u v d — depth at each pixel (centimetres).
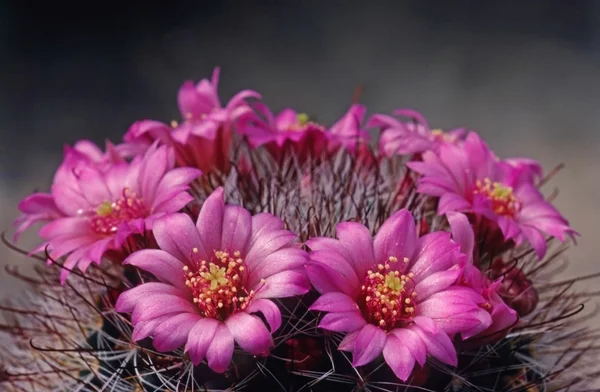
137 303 19
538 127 67
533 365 22
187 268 20
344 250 20
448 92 70
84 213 22
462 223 20
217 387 20
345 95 70
